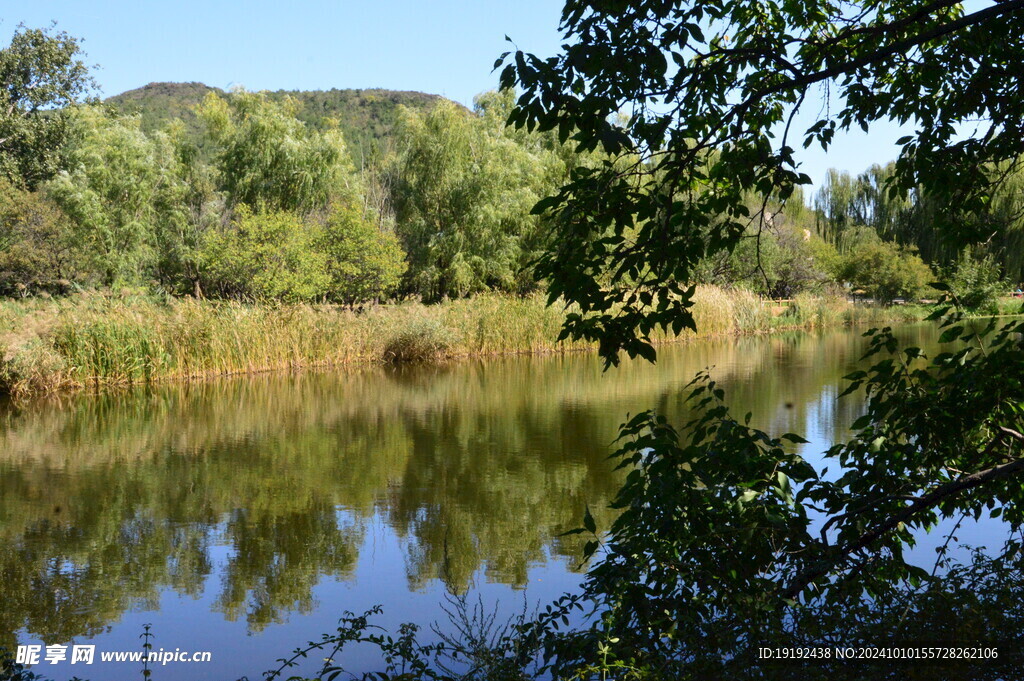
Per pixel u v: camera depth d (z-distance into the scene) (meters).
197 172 29.70
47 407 13.44
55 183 25.67
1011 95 3.73
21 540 6.65
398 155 32.38
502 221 30.48
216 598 5.40
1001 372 3.29
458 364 20.08
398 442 10.48
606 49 2.82
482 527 6.88
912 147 4.11
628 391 14.89
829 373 17.08
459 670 4.17
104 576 5.82
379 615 5.05
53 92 28.95
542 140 33.00
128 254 26.41
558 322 23.30
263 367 18.38
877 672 3.19
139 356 16.44
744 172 3.23
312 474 8.81
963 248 4.07
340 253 26.73
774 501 3.61
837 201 41.88
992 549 5.29
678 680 3.09
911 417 3.63
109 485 8.38
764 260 30.62
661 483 3.54
